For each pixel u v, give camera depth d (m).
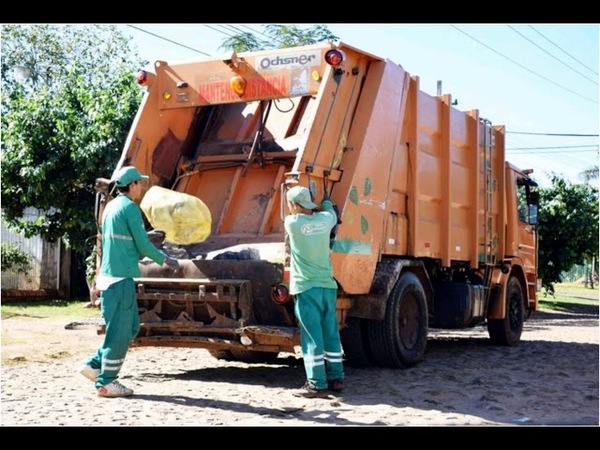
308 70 7.18
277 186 7.43
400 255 8.19
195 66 7.73
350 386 6.89
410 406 6.05
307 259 6.32
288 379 7.33
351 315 7.52
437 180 8.98
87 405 5.88
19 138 14.33
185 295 6.75
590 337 12.68
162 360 8.68
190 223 6.72
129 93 14.32
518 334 11.13
